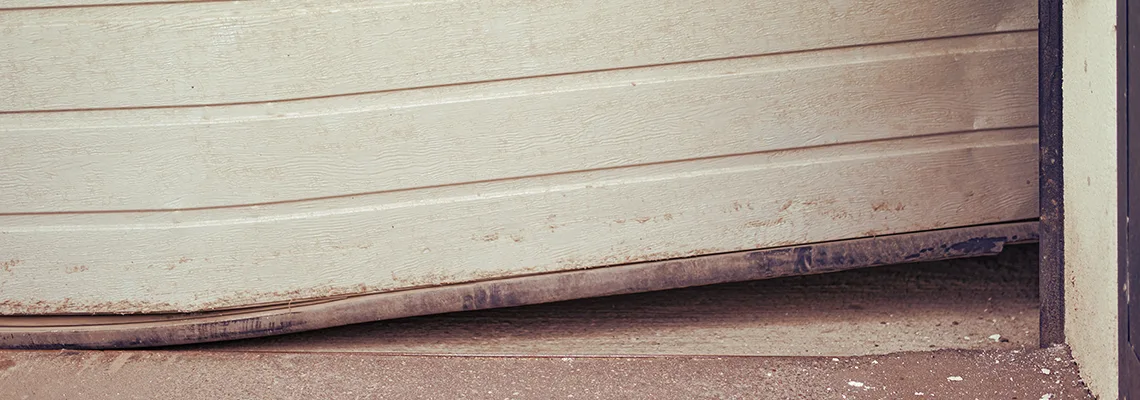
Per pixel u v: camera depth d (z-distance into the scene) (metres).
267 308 2.95
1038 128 2.71
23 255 2.89
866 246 2.97
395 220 2.88
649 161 2.87
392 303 2.93
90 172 2.80
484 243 2.92
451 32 2.73
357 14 2.71
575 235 2.92
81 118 2.77
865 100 2.87
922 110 2.89
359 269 2.92
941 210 2.97
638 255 2.95
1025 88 2.90
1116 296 2.11
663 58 2.79
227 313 2.95
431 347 2.96
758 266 2.96
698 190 2.91
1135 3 1.87
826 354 2.74
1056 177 2.49
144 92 2.73
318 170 2.82
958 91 2.89
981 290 3.22
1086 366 2.36
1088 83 2.24
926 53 2.86
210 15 2.69
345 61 2.74
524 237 2.92
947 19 2.83
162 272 2.90
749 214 2.94
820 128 2.88
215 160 2.80
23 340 2.93
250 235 2.87
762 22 2.79
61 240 2.87
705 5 2.77
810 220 2.96
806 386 2.50
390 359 2.78
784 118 2.87
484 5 2.72
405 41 2.73
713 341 2.90
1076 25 2.29
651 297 3.34
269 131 2.78
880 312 3.09
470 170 2.85
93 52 2.71
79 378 2.75
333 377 2.68
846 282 3.38
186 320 2.94
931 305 3.12
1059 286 2.54
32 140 2.78
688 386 2.53
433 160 2.83
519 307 3.29
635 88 2.81
